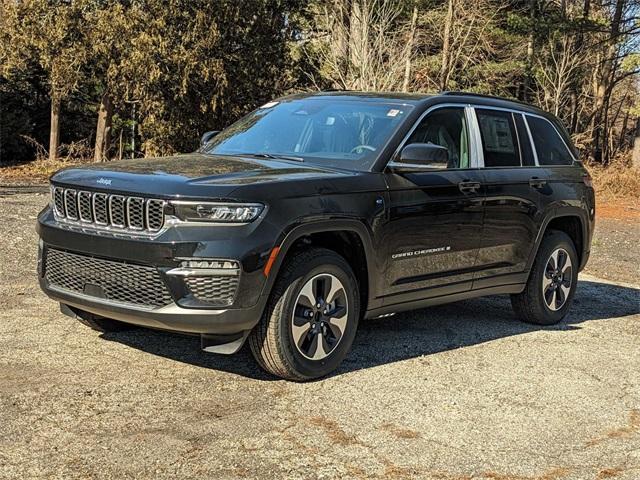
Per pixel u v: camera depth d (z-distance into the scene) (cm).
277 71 2706
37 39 2508
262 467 390
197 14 2373
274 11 2619
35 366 521
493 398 516
